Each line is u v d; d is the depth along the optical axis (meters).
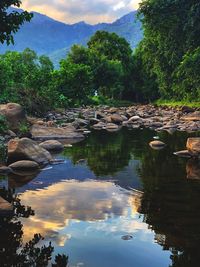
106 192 8.52
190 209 7.26
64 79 50.16
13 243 5.60
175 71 46.06
